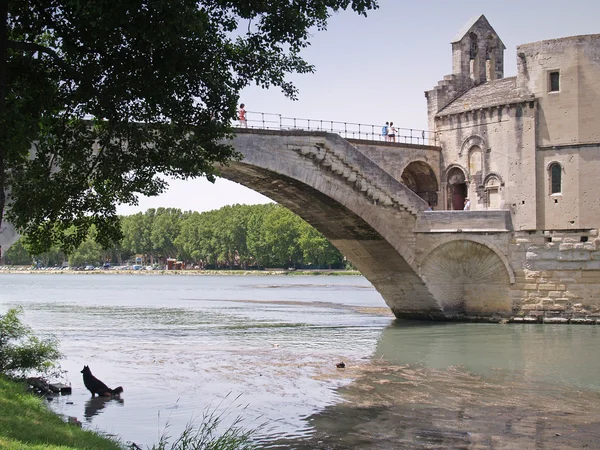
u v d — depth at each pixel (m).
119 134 22.16
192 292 101.38
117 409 23.59
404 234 47.84
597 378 29.11
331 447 19.47
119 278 181.25
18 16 20.25
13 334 25.41
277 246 172.75
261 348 37.44
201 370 30.80
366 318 54.09
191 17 18.83
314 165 43.88
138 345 38.47
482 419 22.53
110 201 22.81
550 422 22.20
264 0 20.80
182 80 20.97
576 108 51.12
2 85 18.47
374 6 21.39
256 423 22.00
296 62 22.41
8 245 30.45
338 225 48.50
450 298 49.31
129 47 20.25
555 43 51.81
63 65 20.30
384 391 26.64
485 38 61.94
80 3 18.20
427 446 19.59
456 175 57.69
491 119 55.00
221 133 21.81
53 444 14.95
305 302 75.44
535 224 52.41
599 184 50.47
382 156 54.19
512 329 44.53
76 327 48.22
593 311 46.19
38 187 21.64
